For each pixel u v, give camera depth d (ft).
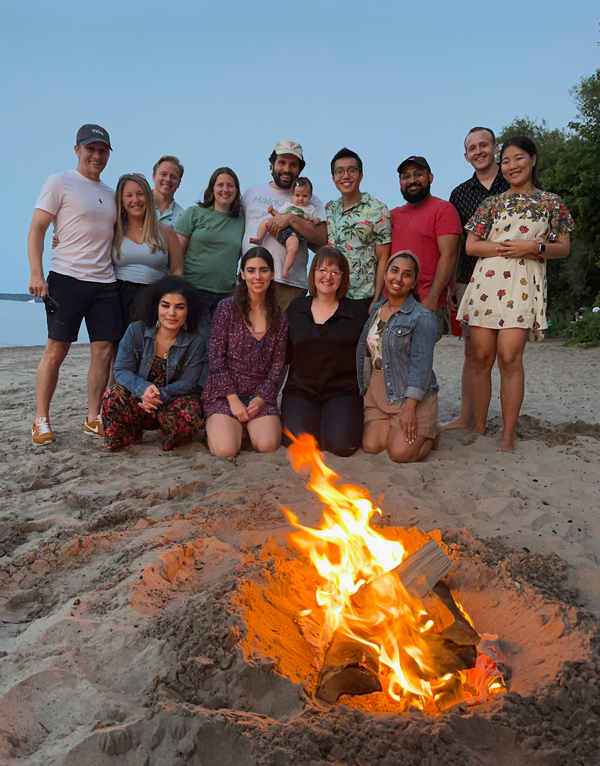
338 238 18.61
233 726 6.32
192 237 19.75
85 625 8.49
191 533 11.42
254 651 7.61
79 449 17.72
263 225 19.20
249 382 17.44
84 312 18.33
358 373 17.43
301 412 17.22
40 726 6.75
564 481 14.88
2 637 8.66
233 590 8.79
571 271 70.38
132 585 9.41
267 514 12.37
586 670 7.25
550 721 6.66
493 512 12.92
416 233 17.88
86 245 17.95
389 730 6.37
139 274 18.66
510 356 16.76
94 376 18.80
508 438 17.49
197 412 17.16
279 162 19.65
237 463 16.05
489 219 16.75
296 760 6.08
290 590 9.42
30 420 21.80
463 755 6.17
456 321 19.95
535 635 8.47
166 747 6.31
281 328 17.43
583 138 60.85
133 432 17.48
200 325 18.37
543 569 10.18
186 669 7.40
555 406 25.30
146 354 17.29
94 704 6.92
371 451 16.83
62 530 11.93
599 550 11.48
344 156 18.08
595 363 40.29
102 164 18.03
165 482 14.57
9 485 14.85
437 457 16.83
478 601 9.47
